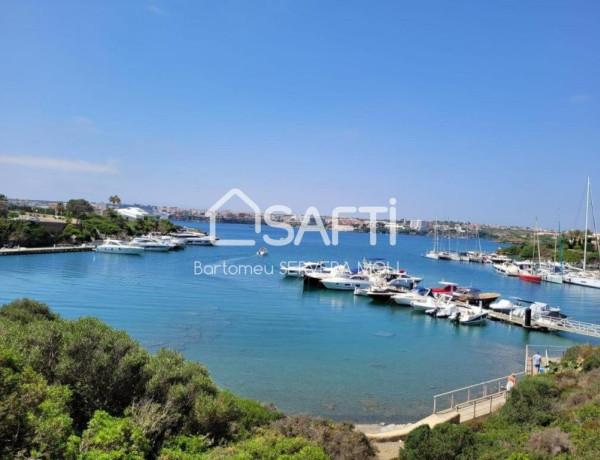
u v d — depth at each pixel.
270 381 30.38
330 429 18.02
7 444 8.97
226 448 12.62
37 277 73.62
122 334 16.02
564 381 23.48
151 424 12.90
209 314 51.00
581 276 110.12
